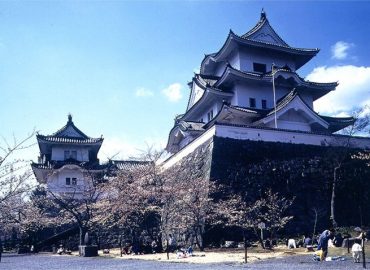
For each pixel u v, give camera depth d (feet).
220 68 166.91
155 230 119.44
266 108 148.66
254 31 161.17
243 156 106.22
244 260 64.75
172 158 138.10
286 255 71.20
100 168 165.99
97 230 130.82
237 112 131.64
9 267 73.61
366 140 122.11
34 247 135.95
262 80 144.87
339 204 107.04
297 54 161.89
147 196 110.11
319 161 111.55
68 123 185.37
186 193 102.94
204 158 108.78
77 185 156.04
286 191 103.71
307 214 102.37
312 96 159.74
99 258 90.68
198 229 95.91
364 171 114.73
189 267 57.31
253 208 93.71
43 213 146.61
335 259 60.29
